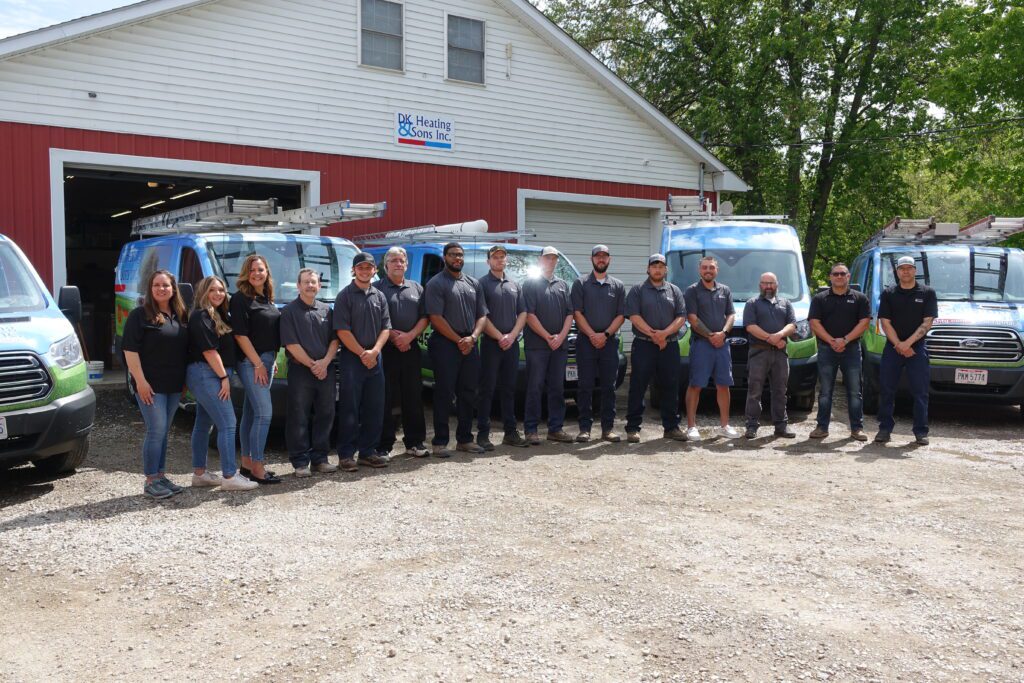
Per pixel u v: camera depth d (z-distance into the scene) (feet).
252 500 20.58
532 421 27.63
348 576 15.37
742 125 78.38
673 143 58.80
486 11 50.21
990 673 11.77
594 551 16.71
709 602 14.20
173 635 13.08
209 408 21.15
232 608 14.05
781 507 19.95
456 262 25.40
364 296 23.52
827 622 13.44
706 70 84.64
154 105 39.24
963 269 35.19
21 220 36.19
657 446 27.50
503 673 11.75
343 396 23.63
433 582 15.07
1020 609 14.02
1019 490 21.80
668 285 28.32
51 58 36.60
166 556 16.42
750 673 11.73
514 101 51.57
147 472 20.76
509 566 15.87
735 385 32.94
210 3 40.47
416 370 25.40
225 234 29.27
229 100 41.37
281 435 29.55
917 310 27.86
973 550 16.92
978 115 64.54
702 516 19.19
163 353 20.59
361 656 12.29
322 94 44.29
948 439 29.22
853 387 28.76
